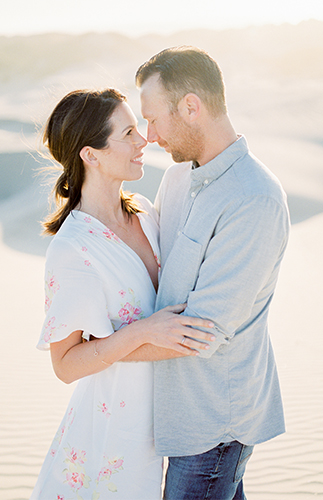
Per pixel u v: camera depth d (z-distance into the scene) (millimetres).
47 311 2107
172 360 2160
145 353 2115
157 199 2691
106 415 2195
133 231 2424
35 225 19906
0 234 18844
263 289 2146
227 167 2088
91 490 2168
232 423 2150
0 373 6109
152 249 2457
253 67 95062
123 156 2207
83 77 97500
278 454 4234
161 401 2188
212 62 2135
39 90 81438
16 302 9922
